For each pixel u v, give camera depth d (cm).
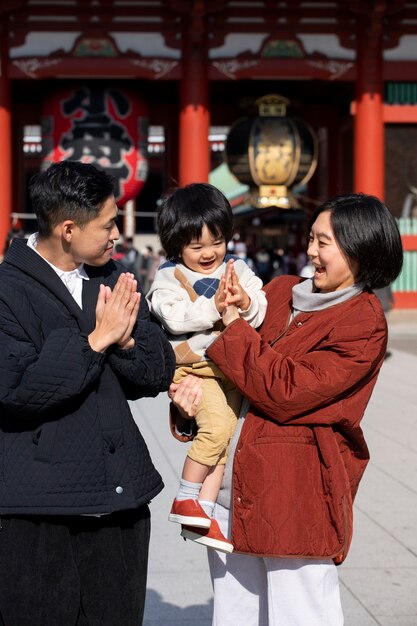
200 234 404
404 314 2466
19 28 2219
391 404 1200
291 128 2150
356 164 2322
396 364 1595
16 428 367
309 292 405
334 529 378
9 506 359
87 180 364
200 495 400
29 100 2611
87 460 366
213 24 2258
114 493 368
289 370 376
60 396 354
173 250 415
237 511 386
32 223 4178
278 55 2278
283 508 377
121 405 380
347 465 397
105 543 383
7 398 354
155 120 2612
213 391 401
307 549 376
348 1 2238
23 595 371
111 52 2236
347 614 546
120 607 383
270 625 391
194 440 402
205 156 2252
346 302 393
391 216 392
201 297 398
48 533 374
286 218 3145
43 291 374
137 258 2272
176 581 600
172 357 392
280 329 409
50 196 365
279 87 2559
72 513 361
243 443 388
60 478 362
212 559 418
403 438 990
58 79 2358
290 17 2270
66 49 2228
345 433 392
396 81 2342
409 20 2311
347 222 386
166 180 2644
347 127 2572
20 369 355
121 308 364
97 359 362
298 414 379
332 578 390
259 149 2142
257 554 379
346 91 2523
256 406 383
